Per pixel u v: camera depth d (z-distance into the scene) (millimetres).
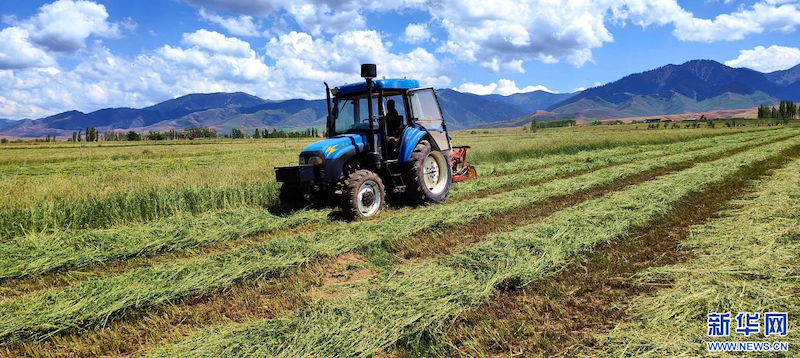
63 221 7074
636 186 9367
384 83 7727
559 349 3072
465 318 3551
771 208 6816
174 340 3432
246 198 8664
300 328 3434
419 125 8477
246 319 3758
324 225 6941
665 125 110812
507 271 4355
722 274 4176
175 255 5766
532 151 19078
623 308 3633
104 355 3299
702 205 7406
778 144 22953
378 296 4016
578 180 10648
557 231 5812
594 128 114125
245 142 53688
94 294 4176
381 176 8156
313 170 7273
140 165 20547
